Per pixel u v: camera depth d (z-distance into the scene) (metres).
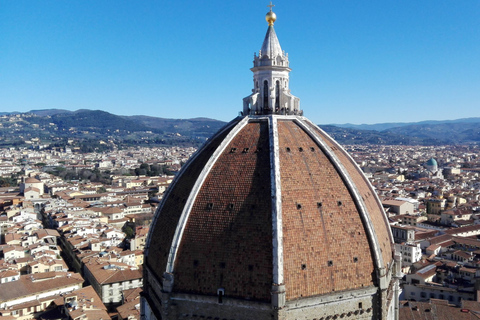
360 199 72.19
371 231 70.31
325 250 66.69
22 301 192.62
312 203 69.00
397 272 82.19
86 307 179.00
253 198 68.75
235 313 64.94
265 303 62.53
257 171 71.38
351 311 67.25
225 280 65.69
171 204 79.56
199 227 69.75
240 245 66.25
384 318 68.81
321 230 67.44
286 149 73.69
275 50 84.50
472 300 174.00
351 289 67.00
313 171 72.56
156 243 79.44
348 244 68.56
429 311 148.00
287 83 86.75
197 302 67.12
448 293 183.12
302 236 66.00
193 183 75.00
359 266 68.44
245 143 76.50
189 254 68.94
